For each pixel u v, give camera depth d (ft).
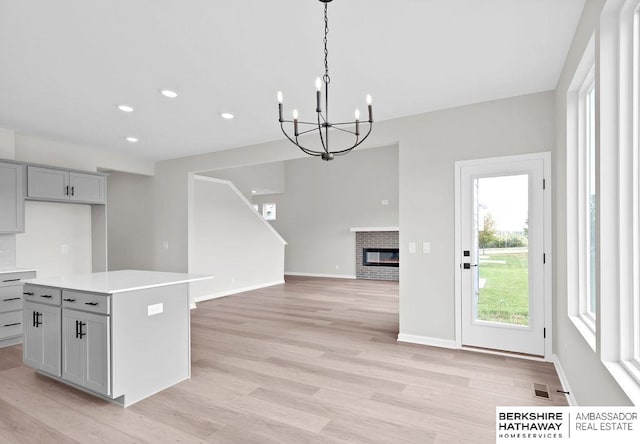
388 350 12.24
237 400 8.57
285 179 35.68
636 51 5.41
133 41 8.07
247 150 17.54
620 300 5.54
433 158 12.85
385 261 31.55
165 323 9.37
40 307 9.52
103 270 17.42
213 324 15.92
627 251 5.52
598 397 6.04
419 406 8.23
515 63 9.31
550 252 10.90
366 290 25.52
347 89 10.93
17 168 13.97
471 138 12.21
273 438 6.97
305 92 11.12
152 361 8.98
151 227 20.98
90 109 12.44
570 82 8.59
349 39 8.08
